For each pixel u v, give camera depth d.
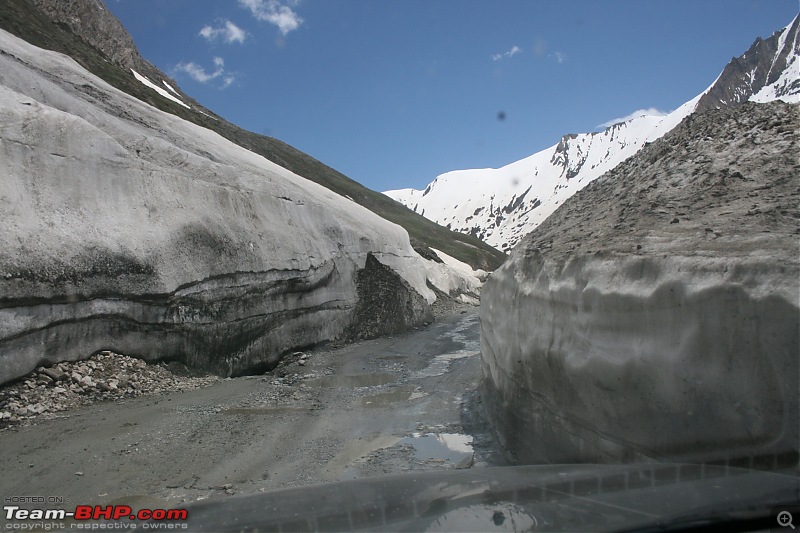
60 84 15.73
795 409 2.95
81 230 10.52
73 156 11.16
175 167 14.52
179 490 5.45
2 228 9.15
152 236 11.84
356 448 6.99
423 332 21.41
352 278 21.20
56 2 52.91
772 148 5.55
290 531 2.76
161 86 64.94
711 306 3.43
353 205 28.20
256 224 15.70
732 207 4.61
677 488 2.94
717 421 3.38
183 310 12.09
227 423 8.14
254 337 14.48
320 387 11.34
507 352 7.00
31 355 9.05
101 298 10.36
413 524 2.73
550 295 5.52
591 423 4.58
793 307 2.97
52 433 7.41
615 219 5.90
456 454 6.67
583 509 2.78
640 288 4.05
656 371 3.80
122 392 9.89
